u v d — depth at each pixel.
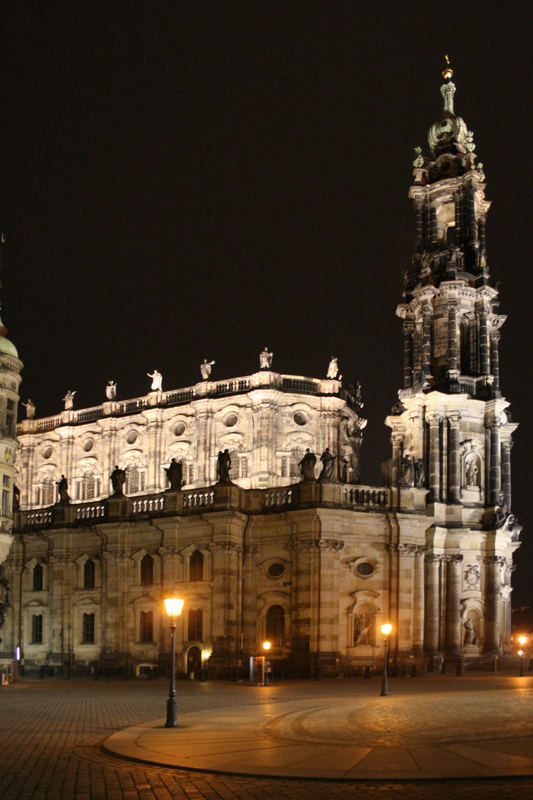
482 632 73.06
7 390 62.19
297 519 61.03
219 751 22.98
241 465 81.81
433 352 78.69
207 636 61.16
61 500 70.81
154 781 19.58
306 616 59.69
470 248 80.19
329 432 82.56
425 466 75.06
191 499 63.91
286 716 31.44
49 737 27.38
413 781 18.89
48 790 18.67
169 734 26.56
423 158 84.38
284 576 61.72
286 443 81.56
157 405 87.12
